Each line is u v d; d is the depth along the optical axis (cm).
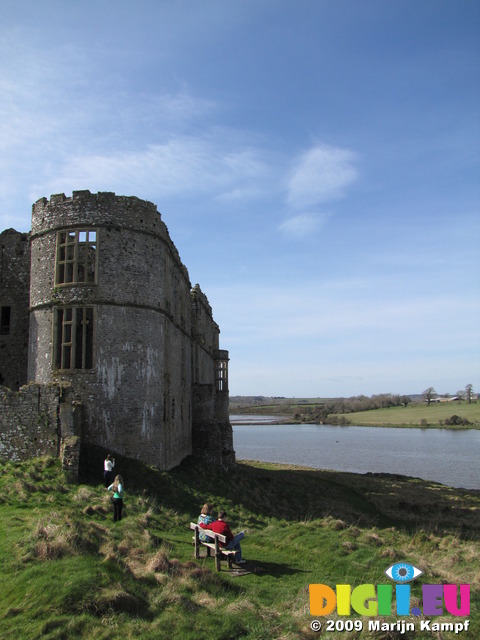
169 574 1137
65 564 1045
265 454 6975
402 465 5756
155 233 2680
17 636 837
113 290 2486
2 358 3048
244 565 1363
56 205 2572
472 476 4972
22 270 3120
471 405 17488
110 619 905
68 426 2158
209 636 898
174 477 2472
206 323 4959
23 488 1788
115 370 2438
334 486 3600
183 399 3347
